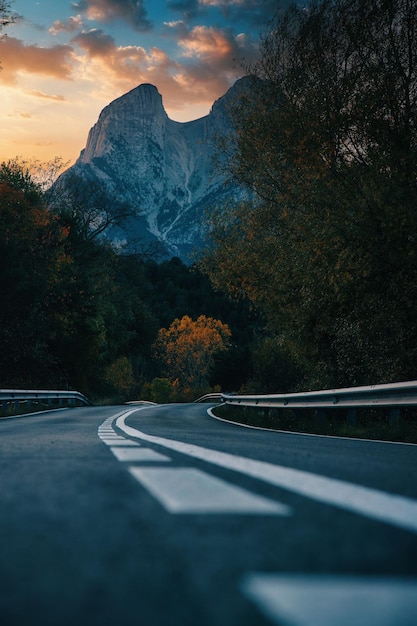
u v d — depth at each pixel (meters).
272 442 8.09
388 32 19.98
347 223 18.48
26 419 18.28
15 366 41.84
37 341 40.62
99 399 60.34
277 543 1.90
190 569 1.58
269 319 26.39
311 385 23.98
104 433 9.43
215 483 3.20
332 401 14.09
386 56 19.83
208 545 1.88
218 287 26.83
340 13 20.64
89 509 2.60
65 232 46.16
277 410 19.62
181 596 1.30
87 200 57.19
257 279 25.14
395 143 19.59
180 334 132.25
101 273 55.31
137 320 64.81
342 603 1.14
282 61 22.72
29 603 1.28
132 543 1.93
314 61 21.39
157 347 129.50
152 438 7.62
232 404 27.94
